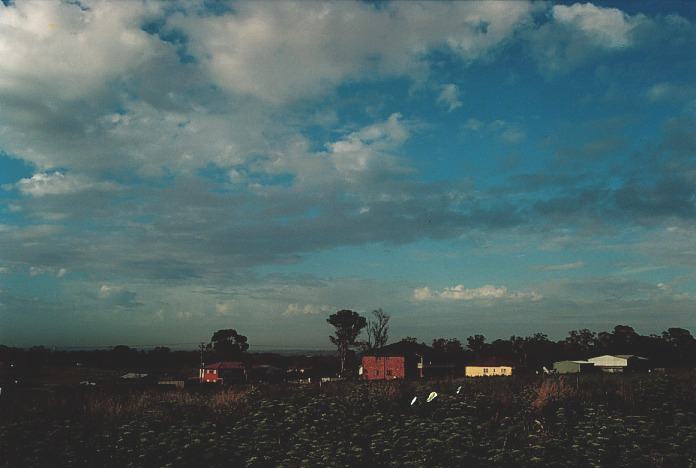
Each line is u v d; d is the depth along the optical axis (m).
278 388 24.39
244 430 16.58
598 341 101.88
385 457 13.72
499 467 12.70
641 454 13.30
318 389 23.62
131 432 16.02
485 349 106.50
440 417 18.22
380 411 19.03
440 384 24.67
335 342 84.31
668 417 17.55
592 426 15.50
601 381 24.00
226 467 13.65
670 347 92.69
